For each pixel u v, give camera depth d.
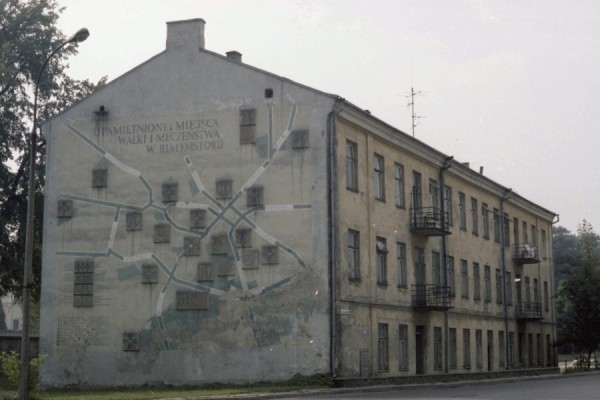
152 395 27.89
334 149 34.31
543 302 64.50
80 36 24.95
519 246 58.81
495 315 53.53
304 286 33.81
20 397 23.66
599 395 28.56
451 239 47.09
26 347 23.98
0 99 45.72
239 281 34.66
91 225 37.06
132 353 35.75
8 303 110.56
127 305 36.12
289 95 34.94
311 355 33.41
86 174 37.44
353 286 35.34
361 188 36.78
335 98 34.28
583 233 68.25
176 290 35.47
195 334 35.00
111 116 37.38
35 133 25.41
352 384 33.66
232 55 37.97
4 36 46.06
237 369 34.22
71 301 36.94
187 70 36.50
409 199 41.88
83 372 36.31
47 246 37.62
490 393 30.56
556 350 66.44
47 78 46.88
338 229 34.25
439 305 42.41
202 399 26.27
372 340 36.75
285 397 28.33
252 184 35.03
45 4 46.91
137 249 36.25
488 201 54.12
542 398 26.81
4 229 44.72
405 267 40.94
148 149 36.62
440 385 37.88
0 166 45.81
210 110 35.94
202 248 35.34
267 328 34.09
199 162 35.84
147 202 36.34
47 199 37.84
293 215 34.31
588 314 64.81
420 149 42.84
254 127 35.25
